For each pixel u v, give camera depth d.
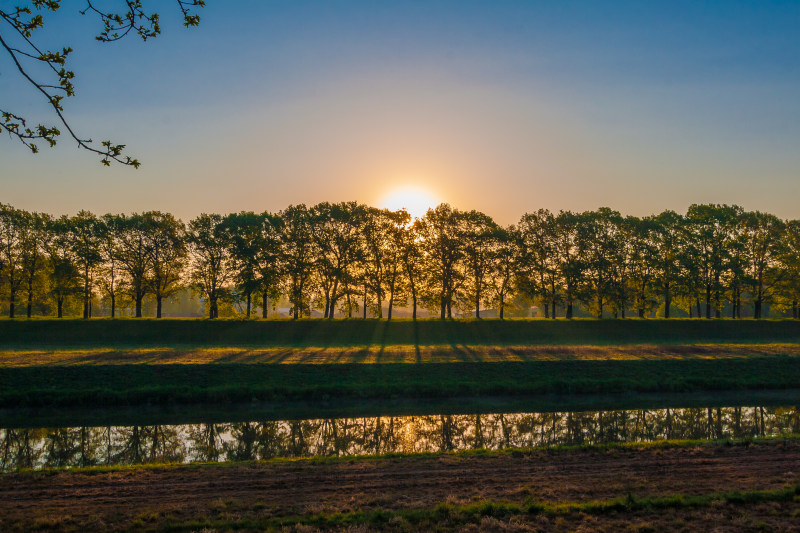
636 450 18.27
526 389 32.91
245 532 11.77
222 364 34.69
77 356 37.94
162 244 64.62
